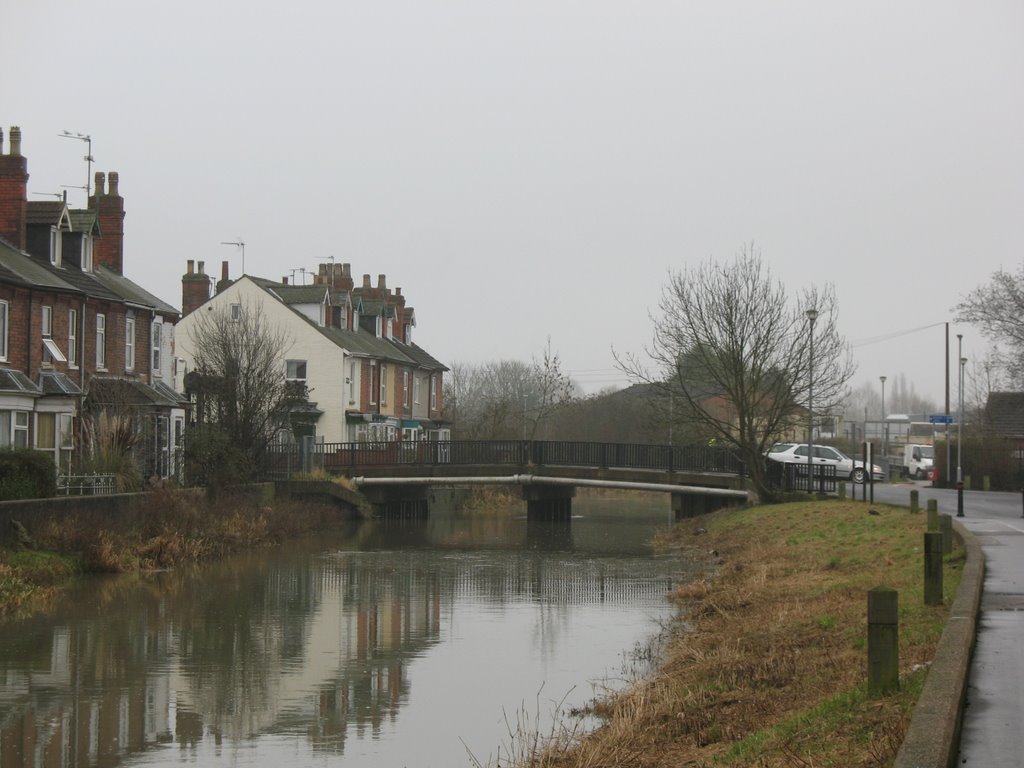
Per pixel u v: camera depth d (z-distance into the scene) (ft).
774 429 150.20
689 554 124.06
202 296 224.12
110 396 130.82
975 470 190.39
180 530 116.57
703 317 148.46
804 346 148.46
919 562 69.00
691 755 38.55
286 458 175.73
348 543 141.90
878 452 327.26
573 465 173.37
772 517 126.82
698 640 61.31
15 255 127.03
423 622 80.53
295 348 209.15
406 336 271.49
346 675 62.90
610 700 53.93
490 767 45.19
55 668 63.82
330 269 239.09
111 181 160.15
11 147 131.75
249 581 102.32
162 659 66.69
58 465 120.47
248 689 59.41
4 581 85.05
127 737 50.42
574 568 114.21
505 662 66.28
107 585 95.91
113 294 140.97
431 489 226.17
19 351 119.65
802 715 37.29
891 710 34.12
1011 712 32.83
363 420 216.95
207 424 152.46
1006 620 47.14
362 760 46.98
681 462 168.76
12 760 46.93
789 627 56.39
